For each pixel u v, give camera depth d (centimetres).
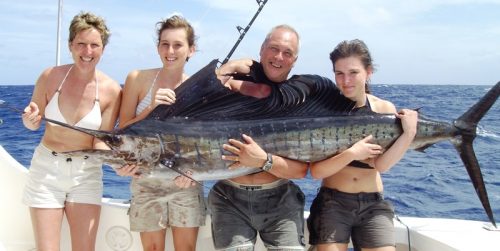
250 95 319
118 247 359
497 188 735
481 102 313
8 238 372
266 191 307
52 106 318
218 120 303
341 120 307
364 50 310
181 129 298
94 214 331
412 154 1060
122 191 700
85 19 306
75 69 323
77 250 325
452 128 312
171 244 355
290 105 309
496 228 327
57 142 320
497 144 1191
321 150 307
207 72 303
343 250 305
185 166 300
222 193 314
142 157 294
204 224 336
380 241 303
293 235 304
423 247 320
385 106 329
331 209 310
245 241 303
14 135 1235
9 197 369
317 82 309
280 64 314
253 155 288
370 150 296
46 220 316
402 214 588
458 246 298
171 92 303
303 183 781
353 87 308
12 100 2494
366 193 309
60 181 320
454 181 772
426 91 4372
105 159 292
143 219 326
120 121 335
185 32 324
